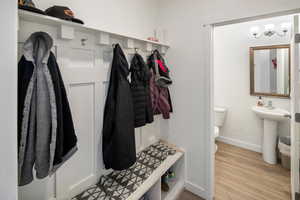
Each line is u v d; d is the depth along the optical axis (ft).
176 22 6.32
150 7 6.45
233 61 10.25
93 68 4.27
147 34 6.32
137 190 4.20
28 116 2.65
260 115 8.27
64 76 3.66
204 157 5.89
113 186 4.32
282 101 8.55
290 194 6.00
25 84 2.69
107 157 4.33
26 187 3.24
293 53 4.82
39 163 2.78
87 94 4.21
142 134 6.32
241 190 6.28
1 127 1.55
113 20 4.93
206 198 5.87
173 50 6.48
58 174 3.71
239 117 10.21
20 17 2.89
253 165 8.09
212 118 5.71
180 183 6.51
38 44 2.84
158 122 7.16
